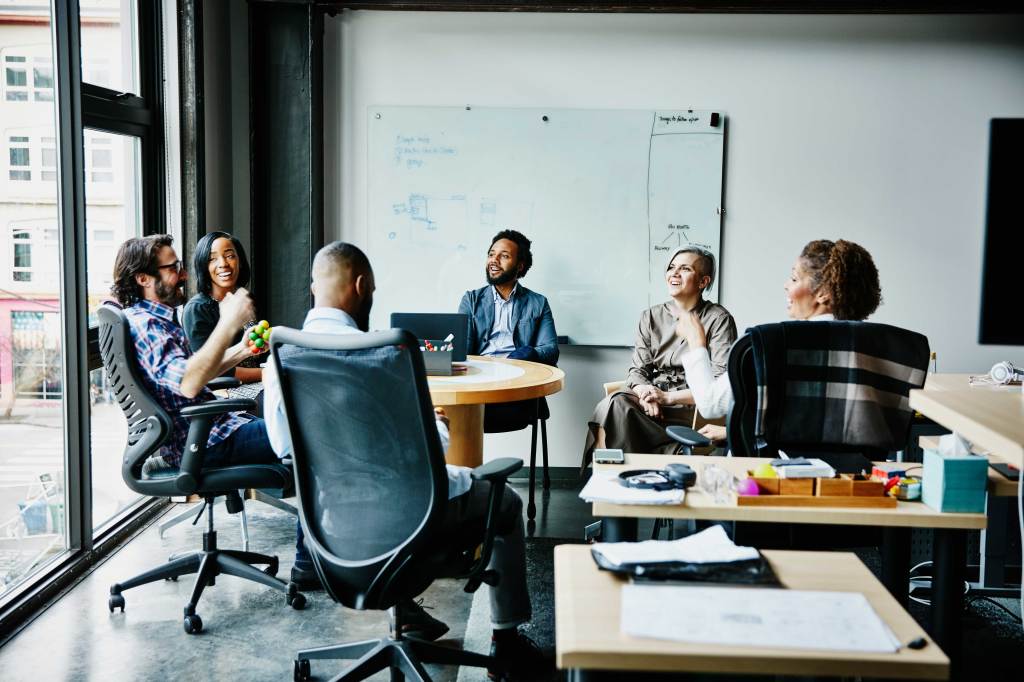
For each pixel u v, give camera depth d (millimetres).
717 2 4395
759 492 1808
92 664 2504
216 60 4527
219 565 2939
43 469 3125
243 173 4773
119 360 2689
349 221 4797
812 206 4680
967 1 4344
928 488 1792
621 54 4648
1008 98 4590
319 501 2102
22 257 2959
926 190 4648
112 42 3795
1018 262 1224
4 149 2883
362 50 4715
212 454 2811
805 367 2189
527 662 2547
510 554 2492
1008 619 2922
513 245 4402
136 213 4062
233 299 2754
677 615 1222
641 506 1792
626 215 4691
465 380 3109
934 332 4719
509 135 4695
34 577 2990
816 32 4598
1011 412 1455
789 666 1112
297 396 2062
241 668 2498
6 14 2893
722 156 4652
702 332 2789
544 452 4473
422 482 2012
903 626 1203
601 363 4777
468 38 4680
